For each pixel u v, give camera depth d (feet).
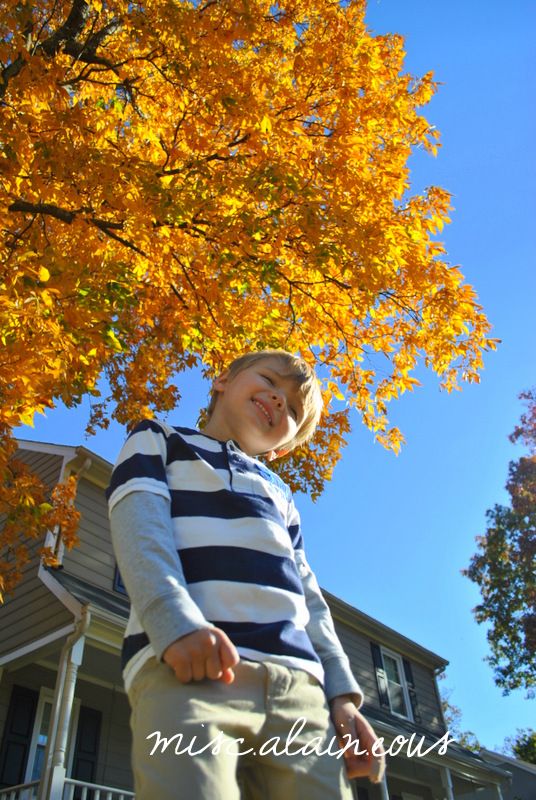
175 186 18.40
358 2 20.20
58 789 23.65
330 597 48.24
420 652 56.95
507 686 88.89
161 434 5.46
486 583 93.35
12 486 21.17
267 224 18.03
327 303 21.93
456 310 20.36
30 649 28.84
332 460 23.95
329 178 19.34
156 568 4.30
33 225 18.65
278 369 6.71
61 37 20.70
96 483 36.83
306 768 4.25
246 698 4.12
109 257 18.88
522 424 97.96
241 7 17.93
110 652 29.32
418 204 21.02
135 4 18.69
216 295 20.33
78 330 15.51
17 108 16.78
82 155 16.24
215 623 4.41
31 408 14.11
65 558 32.40
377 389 23.11
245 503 5.23
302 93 19.72
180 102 19.42
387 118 20.15
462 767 51.65
